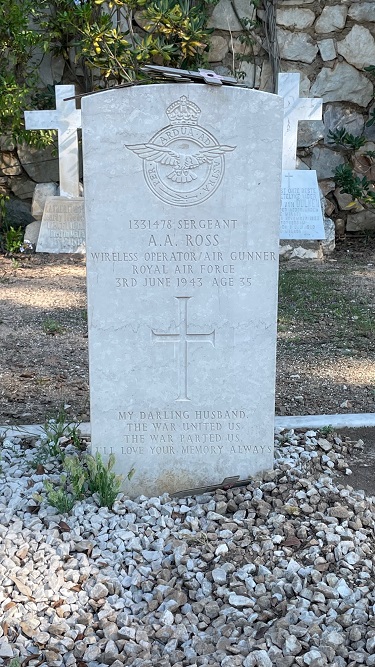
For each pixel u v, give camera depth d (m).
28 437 2.31
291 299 3.59
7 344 3.08
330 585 1.68
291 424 2.38
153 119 1.83
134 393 1.96
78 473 1.92
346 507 1.92
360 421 2.40
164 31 4.30
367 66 4.73
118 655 1.53
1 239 4.66
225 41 4.72
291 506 1.90
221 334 1.94
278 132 1.85
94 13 4.43
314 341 3.12
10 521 1.87
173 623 1.61
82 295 3.69
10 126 4.54
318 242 4.37
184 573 1.71
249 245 1.90
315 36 4.70
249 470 2.03
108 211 1.87
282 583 1.67
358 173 4.89
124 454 2.00
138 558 1.76
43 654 1.55
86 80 4.77
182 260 1.90
